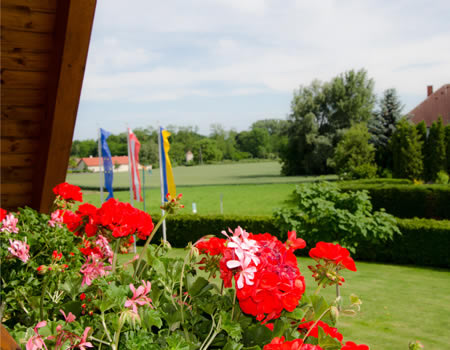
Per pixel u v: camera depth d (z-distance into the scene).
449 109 35.56
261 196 28.72
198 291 1.46
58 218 2.60
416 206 13.05
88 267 1.57
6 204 4.34
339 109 42.16
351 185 14.00
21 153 3.87
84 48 2.99
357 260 8.62
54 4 2.89
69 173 71.88
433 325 4.87
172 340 1.04
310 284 6.64
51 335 1.11
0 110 3.51
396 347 4.28
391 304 5.64
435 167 25.81
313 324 1.17
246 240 1.18
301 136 43.28
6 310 1.78
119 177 55.22
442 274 7.43
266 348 1.03
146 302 1.15
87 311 1.40
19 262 2.12
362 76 42.59
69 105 3.32
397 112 35.47
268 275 1.14
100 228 1.65
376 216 6.61
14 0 2.83
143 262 1.63
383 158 29.73
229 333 1.12
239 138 85.75
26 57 3.18
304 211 6.71
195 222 10.57
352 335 4.61
